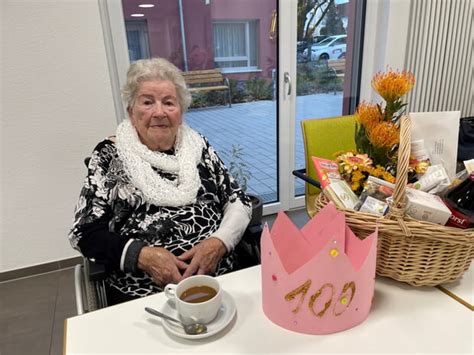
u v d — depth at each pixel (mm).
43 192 1953
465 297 745
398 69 2523
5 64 1695
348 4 2453
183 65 2195
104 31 1866
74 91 1843
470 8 2482
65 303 1835
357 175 835
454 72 2635
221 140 2498
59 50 1758
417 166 811
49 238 2051
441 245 691
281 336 665
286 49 2352
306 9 2340
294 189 2762
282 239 743
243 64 2338
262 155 2641
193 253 1110
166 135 1192
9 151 1823
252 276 854
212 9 2141
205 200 1250
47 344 1568
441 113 839
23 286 1978
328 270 620
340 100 2715
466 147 2404
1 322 1712
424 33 2441
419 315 699
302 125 1781
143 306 760
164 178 1182
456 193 725
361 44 2576
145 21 2014
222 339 662
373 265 667
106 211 1106
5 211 1911
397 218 684
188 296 730
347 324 668
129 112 1215
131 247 1027
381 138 821
